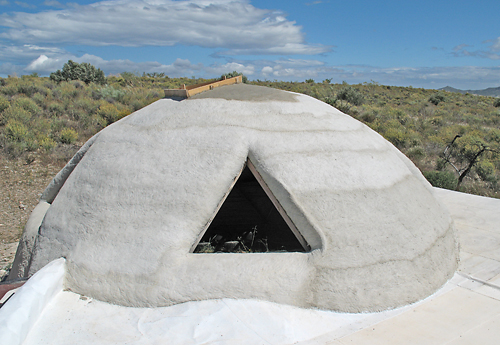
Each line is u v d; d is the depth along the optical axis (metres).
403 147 15.81
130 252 3.69
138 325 3.27
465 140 15.18
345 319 3.39
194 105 4.65
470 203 6.64
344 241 3.68
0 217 8.18
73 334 3.15
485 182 11.80
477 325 3.29
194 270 3.58
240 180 7.74
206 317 3.31
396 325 3.31
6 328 2.93
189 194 3.88
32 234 4.55
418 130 20.02
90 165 4.49
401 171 4.69
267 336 3.13
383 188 4.19
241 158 4.11
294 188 3.88
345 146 4.41
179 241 3.71
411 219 4.14
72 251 3.87
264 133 4.27
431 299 3.70
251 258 3.69
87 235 3.90
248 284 3.52
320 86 41.28
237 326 3.22
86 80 29.08
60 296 3.61
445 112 27.39
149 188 3.98
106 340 3.09
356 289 3.51
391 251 3.76
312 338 3.15
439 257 4.07
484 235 5.23
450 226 4.73
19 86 20.25
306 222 3.74
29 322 3.15
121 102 21.55
